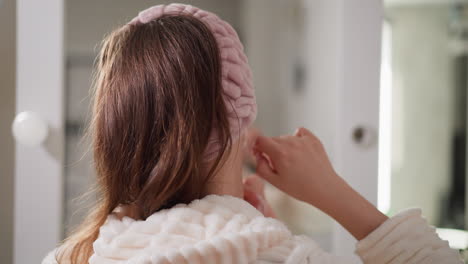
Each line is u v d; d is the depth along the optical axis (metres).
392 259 0.53
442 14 0.89
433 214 0.91
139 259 0.37
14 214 0.89
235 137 0.46
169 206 0.46
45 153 0.88
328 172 0.57
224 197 0.45
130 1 0.94
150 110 0.45
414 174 0.91
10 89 0.96
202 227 0.41
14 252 0.89
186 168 0.43
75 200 0.89
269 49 1.22
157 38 0.46
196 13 0.50
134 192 0.46
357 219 0.55
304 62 1.07
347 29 0.89
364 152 0.90
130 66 0.46
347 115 0.89
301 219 1.00
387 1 0.89
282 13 1.17
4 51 0.96
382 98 0.90
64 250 0.52
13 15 0.95
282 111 1.19
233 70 0.47
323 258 0.41
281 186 0.58
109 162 0.47
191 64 0.44
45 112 0.87
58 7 0.87
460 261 0.52
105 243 0.43
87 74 0.90
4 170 0.97
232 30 0.51
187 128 0.43
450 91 0.90
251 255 0.38
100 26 0.92
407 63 0.90
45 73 0.87
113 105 0.46
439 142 0.91
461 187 0.91
